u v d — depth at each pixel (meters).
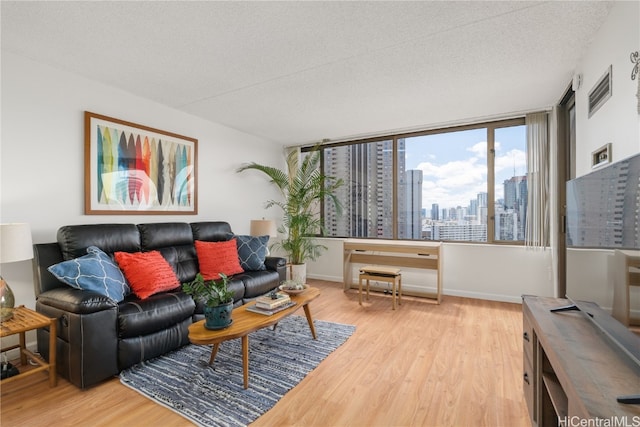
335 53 2.46
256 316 2.32
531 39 2.23
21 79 2.52
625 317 1.16
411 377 2.18
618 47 1.81
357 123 4.34
